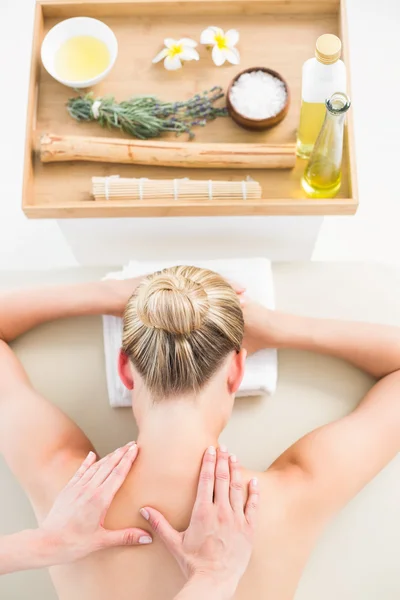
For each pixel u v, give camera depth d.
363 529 1.16
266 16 1.38
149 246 1.50
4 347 1.22
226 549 0.93
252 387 1.21
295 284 1.33
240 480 0.98
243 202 1.25
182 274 0.95
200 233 1.42
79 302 1.24
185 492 0.95
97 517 0.95
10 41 2.12
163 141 1.30
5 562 0.95
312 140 1.26
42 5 1.35
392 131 2.03
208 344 0.91
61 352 1.27
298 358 1.26
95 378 1.26
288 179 1.30
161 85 1.35
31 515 1.18
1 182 2.00
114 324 1.25
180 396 0.93
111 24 1.39
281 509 0.99
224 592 0.90
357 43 2.11
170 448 0.95
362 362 1.22
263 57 1.36
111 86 1.35
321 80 1.13
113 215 1.28
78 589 0.98
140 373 0.93
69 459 1.06
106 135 1.32
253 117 1.28
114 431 1.22
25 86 2.09
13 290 1.25
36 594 1.15
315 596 1.13
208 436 0.97
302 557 1.00
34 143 1.32
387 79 2.08
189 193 1.26
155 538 0.95
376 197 1.97
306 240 1.47
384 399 1.15
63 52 1.34
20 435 1.08
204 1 1.36
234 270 1.29
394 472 1.19
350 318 1.31
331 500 1.03
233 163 1.28
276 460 1.12
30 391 1.15
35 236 1.96
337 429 1.10
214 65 1.36
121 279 1.27
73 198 1.30
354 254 1.92
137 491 0.96
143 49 1.37
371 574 1.14
